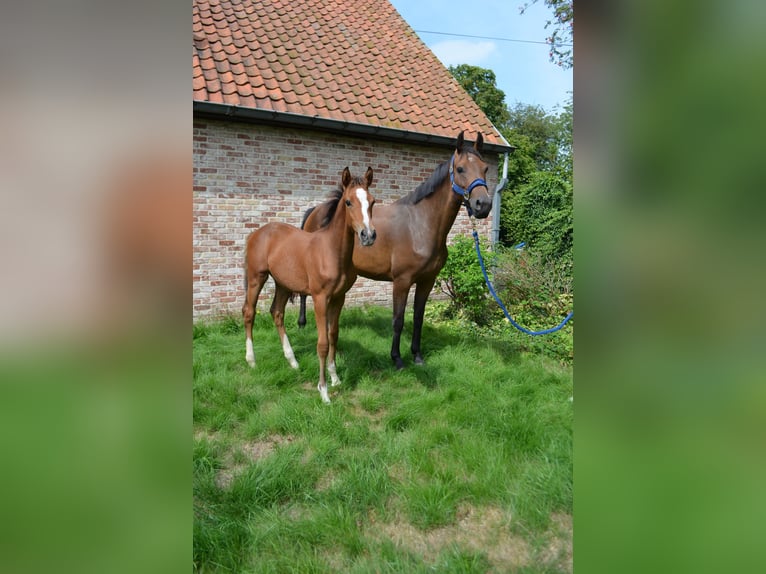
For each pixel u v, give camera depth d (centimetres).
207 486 243
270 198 623
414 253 430
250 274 437
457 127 754
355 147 677
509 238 1168
